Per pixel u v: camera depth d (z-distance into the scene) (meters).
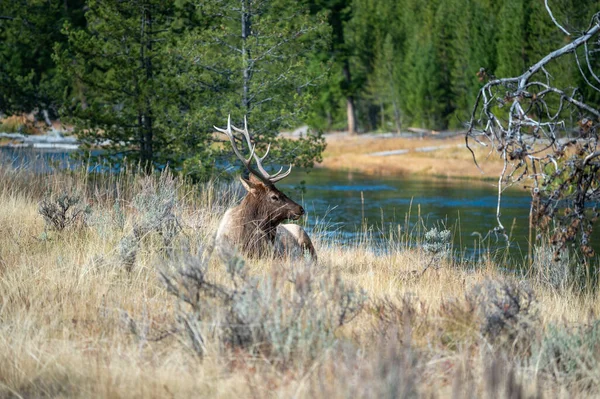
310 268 15.92
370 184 83.81
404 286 19.23
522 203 65.00
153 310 15.01
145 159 43.97
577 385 11.84
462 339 13.50
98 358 12.09
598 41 17.66
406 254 27.50
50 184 33.59
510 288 16.08
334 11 143.25
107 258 18.83
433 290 18.88
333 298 13.91
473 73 144.75
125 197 32.59
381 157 121.31
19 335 12.88
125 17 45.28
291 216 23.64
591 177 16.06
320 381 10.36
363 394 10.02
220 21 47.25
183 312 13.38
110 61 44.62
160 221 22.08
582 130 15.78
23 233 22.56
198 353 12.40
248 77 44.53
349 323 14.10
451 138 143.00
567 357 12.46
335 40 145.75
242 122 42.69
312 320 12.77
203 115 42.06
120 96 44.44
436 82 170.25
